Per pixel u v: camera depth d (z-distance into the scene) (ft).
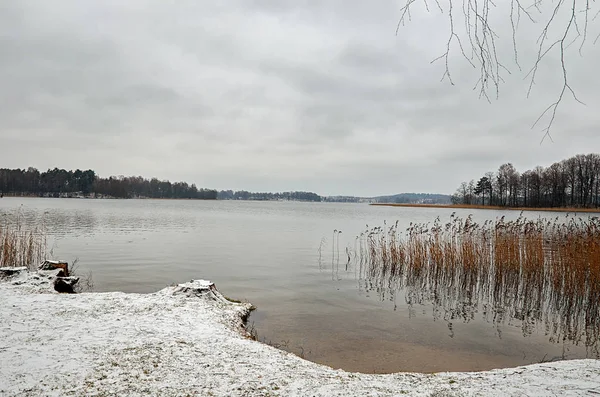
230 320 29.32
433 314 37.40
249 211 306.35
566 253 46.93
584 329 33.68
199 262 63.46
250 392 15.24
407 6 10.43
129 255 68.74
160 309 28.63
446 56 10.55
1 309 26.00
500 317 36.99
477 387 15.31
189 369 17.52
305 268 60.80
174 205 378.73
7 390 14.34
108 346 19.88
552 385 14.87
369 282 51.34
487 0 9.91
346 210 364.38
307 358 25.09
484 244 54.80
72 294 32.45
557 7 9.27
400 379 17.17
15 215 151.53
